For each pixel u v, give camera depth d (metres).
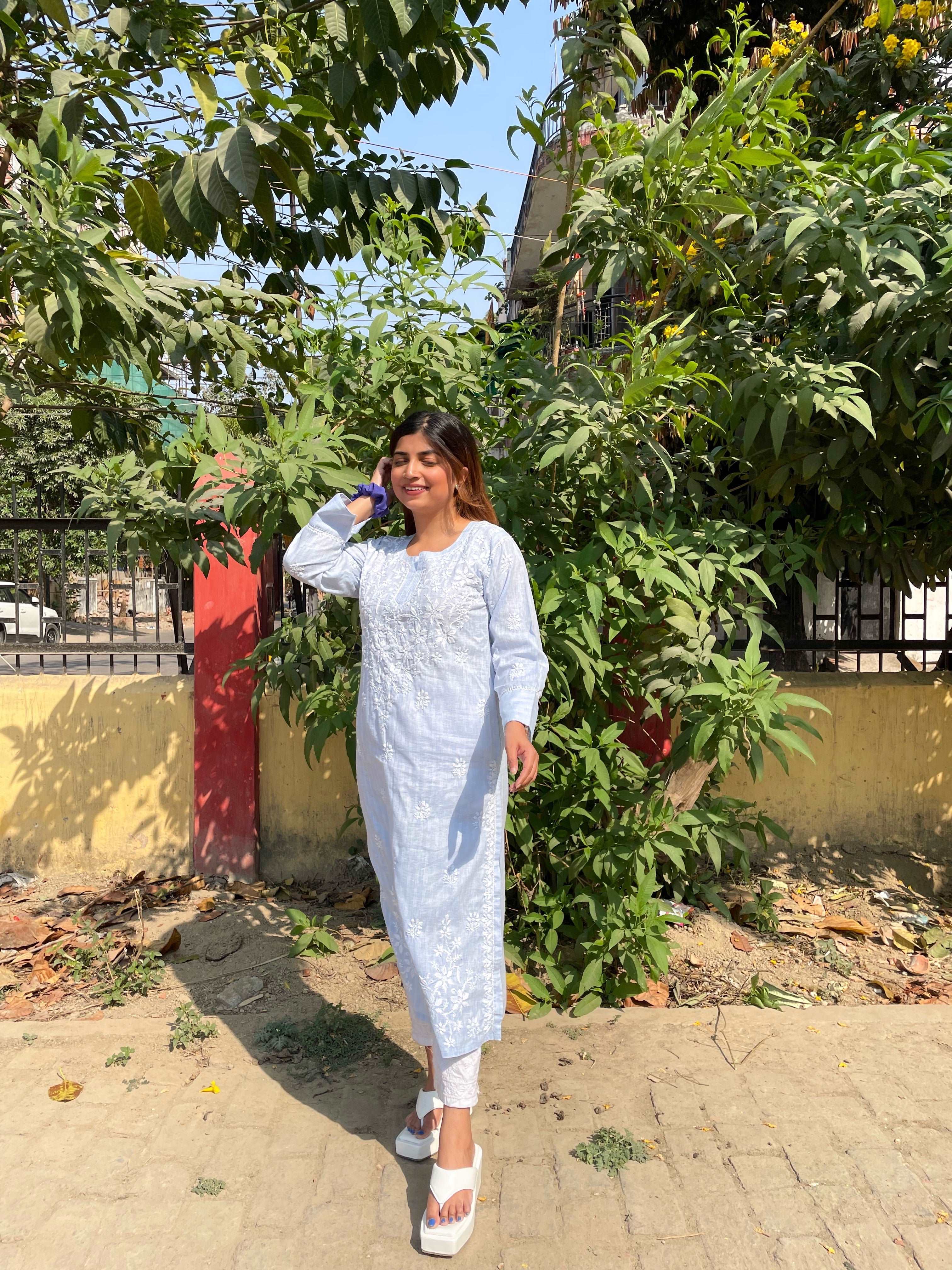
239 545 3.00
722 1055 2.60
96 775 3.94
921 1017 2.79
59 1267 1.88
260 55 2.98
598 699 3.09
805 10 5.81
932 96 4.91
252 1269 1.87
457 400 2.70
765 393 2.70
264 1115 2.36
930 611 4.54
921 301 2.65
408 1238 1.96
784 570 3.17
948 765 4.01
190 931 3.43
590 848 2.87
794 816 3.97
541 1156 2.18
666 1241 1.93
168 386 4.07
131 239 2.90
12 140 2.28
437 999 1.93
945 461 3.15
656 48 5.84
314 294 3.89
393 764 1.97
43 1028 2.76
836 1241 1.93
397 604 1.98
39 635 3.98
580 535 3.10
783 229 2.75
